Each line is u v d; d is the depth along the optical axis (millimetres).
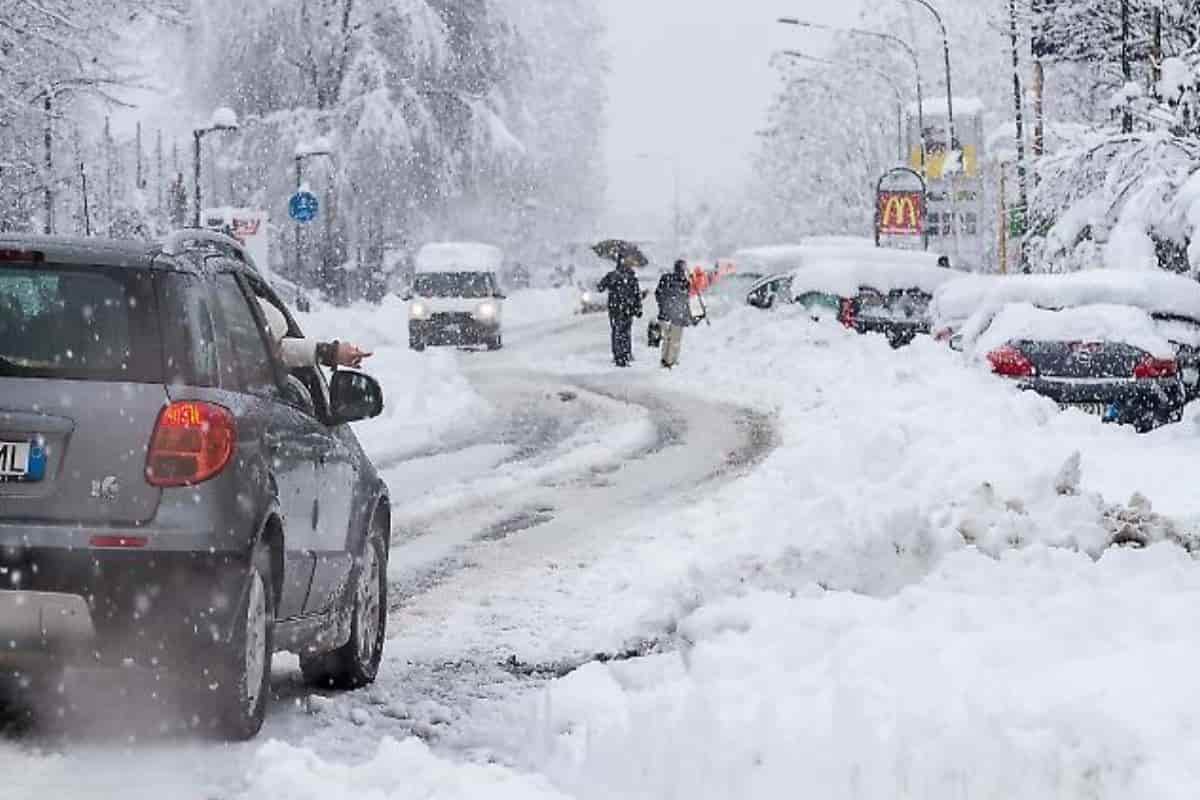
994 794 7621
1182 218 43000
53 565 9148
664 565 17156
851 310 53688
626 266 54531
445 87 88188
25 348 9586
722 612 12078
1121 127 55906
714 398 40719
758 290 58531
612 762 8758
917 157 88438
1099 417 29266
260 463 9984
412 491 24031
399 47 86562
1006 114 111812
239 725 9727
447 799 8062
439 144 86125
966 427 26594
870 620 11328
